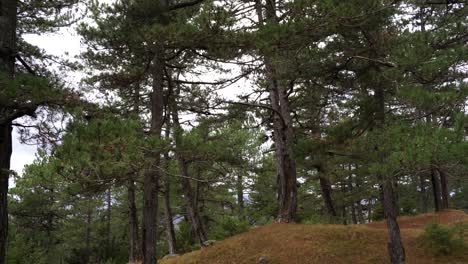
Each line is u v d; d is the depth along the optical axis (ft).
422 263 38.34
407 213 83.66
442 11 43.04
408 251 41.14
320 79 41.24
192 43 30.99
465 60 28.66
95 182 24.34
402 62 29.58
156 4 30.86
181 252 70.18
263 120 58.08
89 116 30.30
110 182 25.71
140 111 45.21
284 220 50.85
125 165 23.90
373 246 41.11
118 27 30.91
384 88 38.73
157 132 31.94
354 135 39.04
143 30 29.27
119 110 42.24
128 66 37.88
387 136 30.42
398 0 33.04
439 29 33.17
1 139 28.17
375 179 33.45
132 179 26.78
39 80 26.23
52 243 101.50
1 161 28.27
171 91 39.75
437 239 40.73
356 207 124.77
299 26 30.45
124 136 22.84
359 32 37.19
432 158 25.32
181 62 42.47
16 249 68.69
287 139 51.55
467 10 39.27
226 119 54.44
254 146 58.95
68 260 106.11
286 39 31.65
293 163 51.37
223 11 29.12
